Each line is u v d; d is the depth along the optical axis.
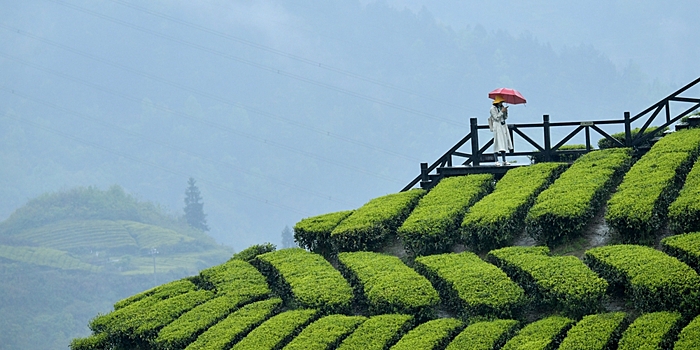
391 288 30.44
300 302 31.67
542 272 28.41
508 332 26.36
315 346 27.89
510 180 38.28
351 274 33.38
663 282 24.62
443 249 34.56
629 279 26.02
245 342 29.31
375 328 28.36
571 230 31.72
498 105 40.88
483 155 42.81
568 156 41.19
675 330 23.42
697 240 26.92
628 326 24.66
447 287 30.02
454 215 35.34
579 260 28.77
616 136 42.53
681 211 28.95
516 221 33.88
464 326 27.94
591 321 25.09
